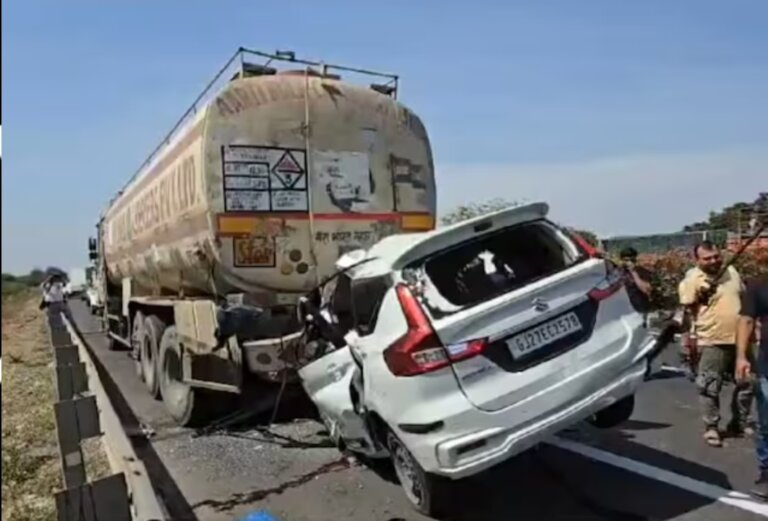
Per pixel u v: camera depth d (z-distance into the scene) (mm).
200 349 7406
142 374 10820
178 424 8117
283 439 7074
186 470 6270
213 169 7121
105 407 4414
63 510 2701
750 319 5113
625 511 4656
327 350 6059
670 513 4570
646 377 4770
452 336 4262
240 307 7039
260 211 7270
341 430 5562
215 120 7148
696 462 5551
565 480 5293
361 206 7723
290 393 8062
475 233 4715
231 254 7156
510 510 4773
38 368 13336
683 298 6238
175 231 8406
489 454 4180
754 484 5012
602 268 4746
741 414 6219
